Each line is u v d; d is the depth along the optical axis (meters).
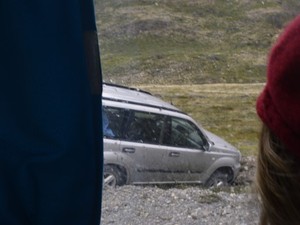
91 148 2.04
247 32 122.56
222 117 40.91
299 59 1.20
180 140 12.55
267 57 1.32
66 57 2.01
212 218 9.05
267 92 1.29
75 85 2.02
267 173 1.23
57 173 1.99
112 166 11.52
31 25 1.98
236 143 28.39
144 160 11.91
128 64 96.69
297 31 1.23
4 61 1.99
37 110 1.98
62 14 2.01
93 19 2.06
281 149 1.23
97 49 2.07
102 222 8.78
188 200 9.88
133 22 118.50
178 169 12.45
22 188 1.96
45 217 1.98
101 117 2.07
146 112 12.11
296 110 1.19
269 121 1.24
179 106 47.69
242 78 97.12
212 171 13.02
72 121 2.00
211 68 100.75
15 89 1.99
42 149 1.98
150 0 130.88
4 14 1.99
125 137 11.73
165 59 101.31
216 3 134.12
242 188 11.79
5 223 1.96
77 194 2.03
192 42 117.00
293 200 1.18
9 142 1.97
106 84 12.98
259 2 136.12
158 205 9.62
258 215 1.31
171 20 123.12
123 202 9.62
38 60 1.98
